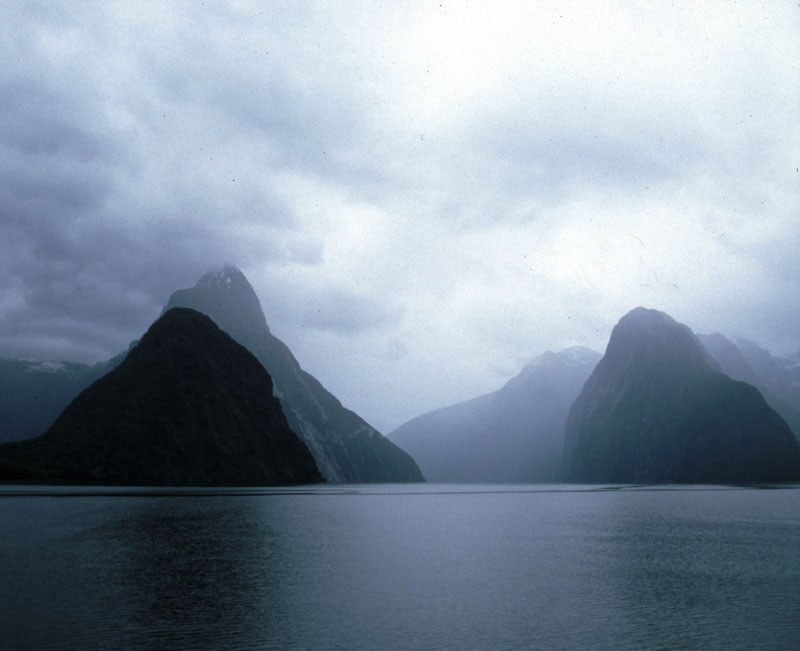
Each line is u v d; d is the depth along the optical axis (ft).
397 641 68.13
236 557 124.16
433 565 118.52
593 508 297.94
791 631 73.41
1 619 74.33
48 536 147.02
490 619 77.82
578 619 78.38
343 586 97.14
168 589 92.38
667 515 252.62
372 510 267.59
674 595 92.99
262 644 66.39
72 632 69.51
